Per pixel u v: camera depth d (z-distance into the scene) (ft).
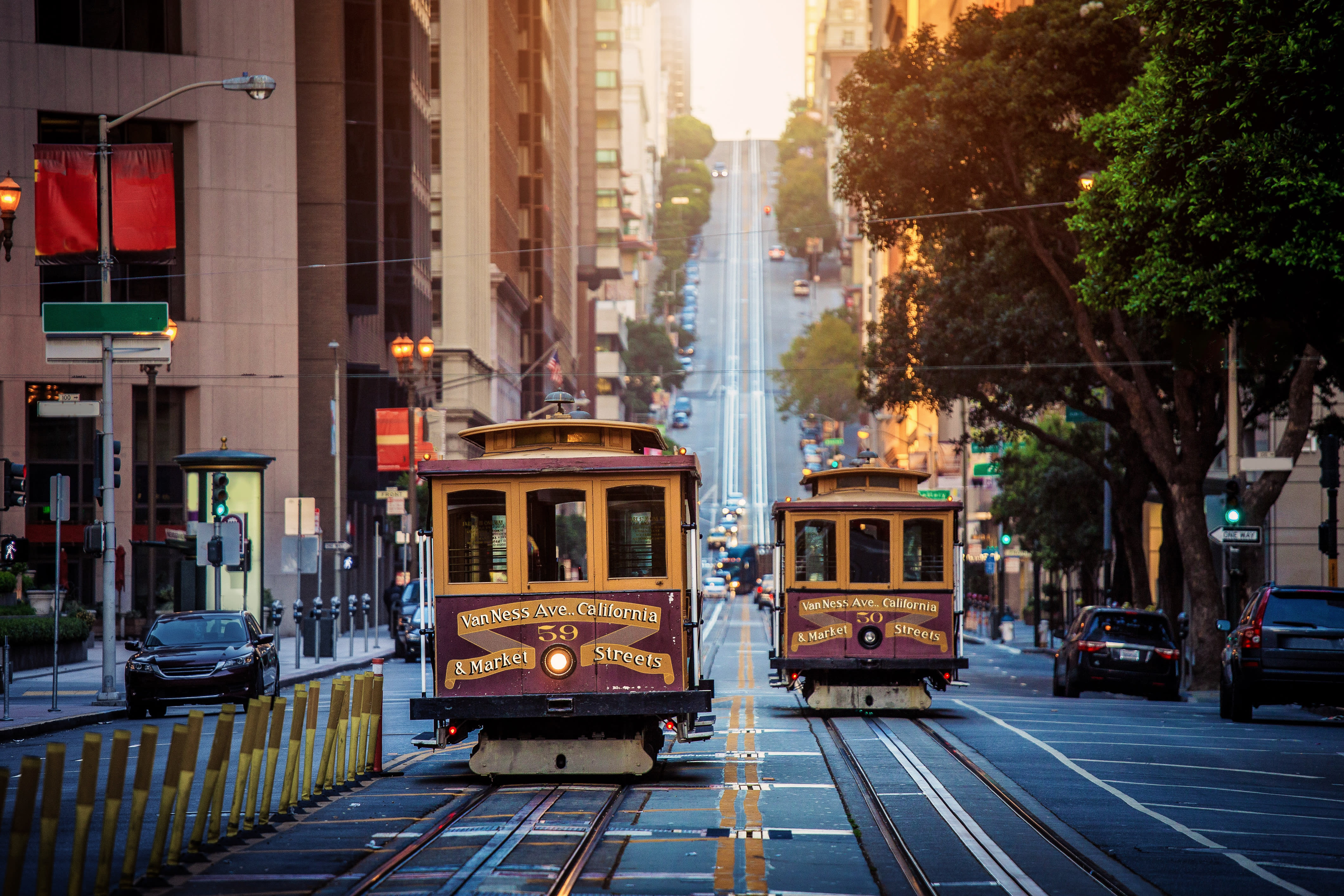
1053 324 165.27
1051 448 225.76
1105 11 139.95
